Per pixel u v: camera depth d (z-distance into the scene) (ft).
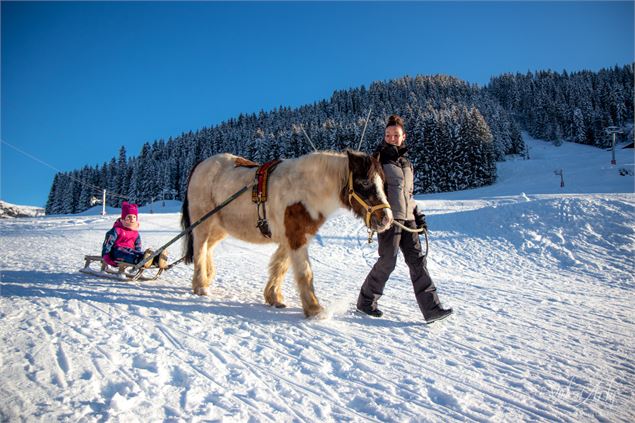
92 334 9.87
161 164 293.84
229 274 22.27
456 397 7.40
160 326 10.94
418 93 485.15
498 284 21.38
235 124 504.84
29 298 13.33
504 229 39.06
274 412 6.67
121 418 6.05
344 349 9.87
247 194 14.90
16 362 8.01
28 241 40.93
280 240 13.75
